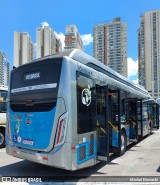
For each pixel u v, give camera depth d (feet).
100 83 26.27
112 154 32.48
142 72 196.54
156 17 189.88
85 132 21.98
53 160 20.13
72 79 20.80
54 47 157.07
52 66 21.56
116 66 176.55
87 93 22.85
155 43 188.65
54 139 20.31
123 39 177.47
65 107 20.22
